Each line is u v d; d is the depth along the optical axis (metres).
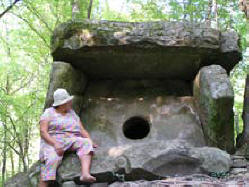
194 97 5.17
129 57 4.63
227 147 4.52
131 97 5.30
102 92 5.37
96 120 5.07
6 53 10.31
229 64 4.88
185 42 4.33
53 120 4.07
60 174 3.90
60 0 9.78
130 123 5.37
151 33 4.33
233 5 9.50
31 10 9.88
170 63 4.82
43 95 10.82
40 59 11.17
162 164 3.97
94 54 4.53
